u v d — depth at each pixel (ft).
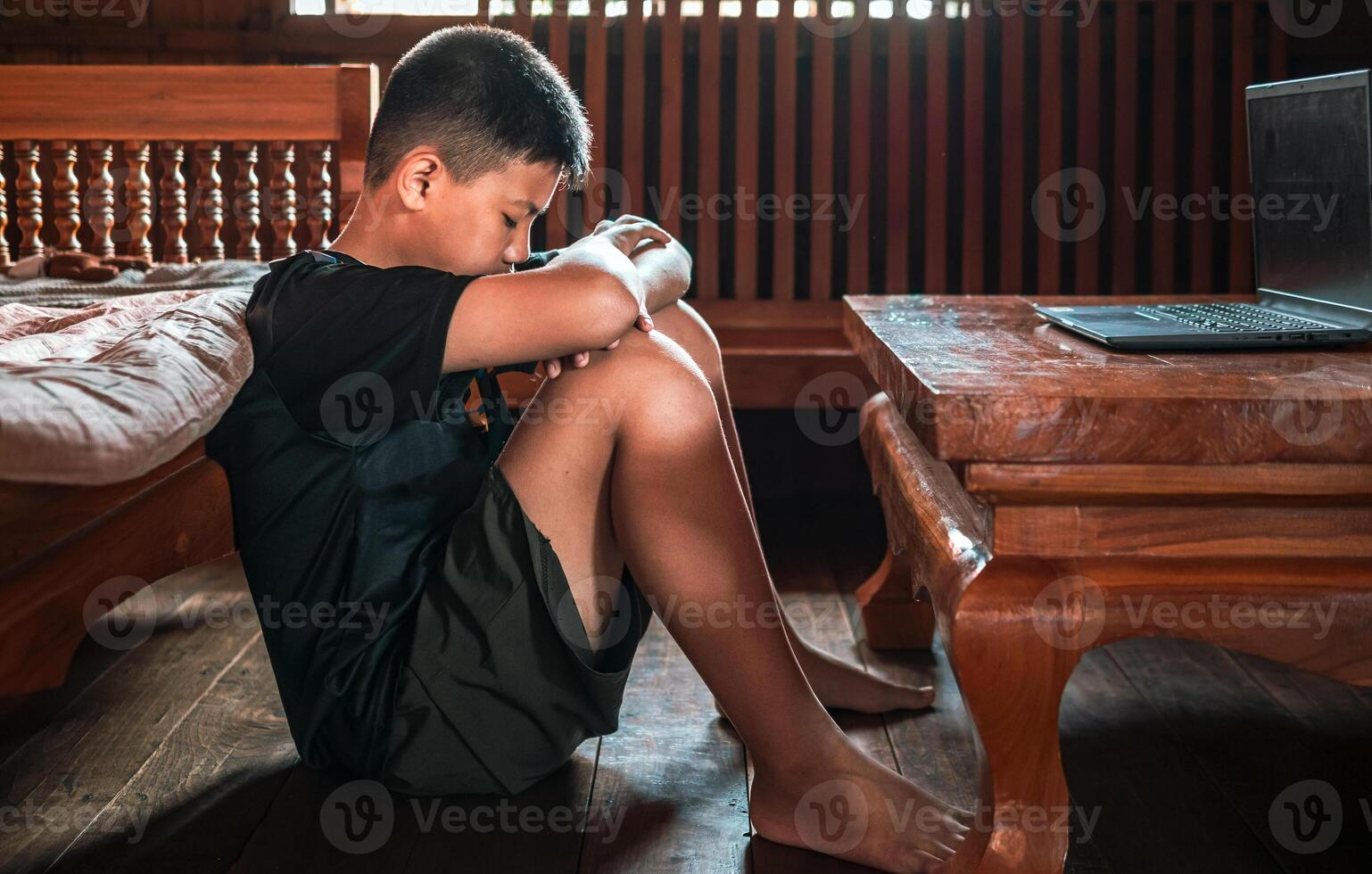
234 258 9.37
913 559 3.85
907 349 3.78
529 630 3.57
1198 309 4.67
